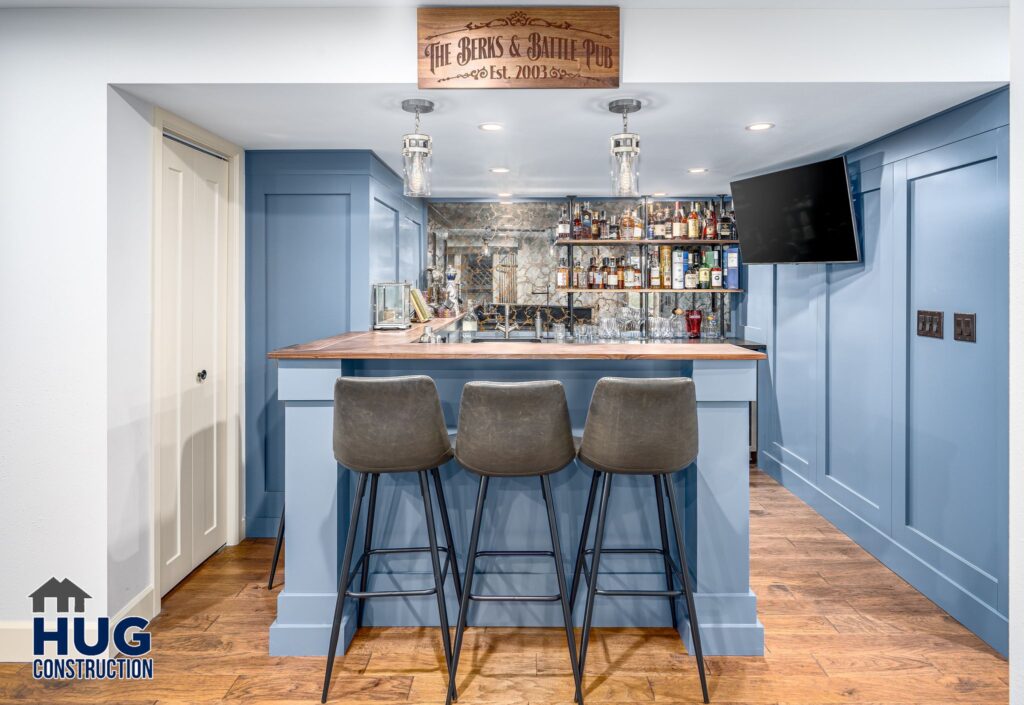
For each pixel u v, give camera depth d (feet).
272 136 10.73
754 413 17.03
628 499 8.82
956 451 9.09
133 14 8.00
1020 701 4.24
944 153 9.23
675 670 7.84
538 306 18.21
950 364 9.19
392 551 8.32
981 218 8.53
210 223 10.87
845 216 11.50
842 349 12.42
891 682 7.61
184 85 8.12
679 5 7.95
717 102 8.87
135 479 8.68
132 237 8.52
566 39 8.04
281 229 11.86
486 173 14.06
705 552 8.28
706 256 17.62
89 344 8.02
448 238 18.12
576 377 8.75
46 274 7.99
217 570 10.69
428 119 9.64
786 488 15.10
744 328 17.87
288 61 8.07
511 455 7.16
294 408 8.32
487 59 8.05
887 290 10.73
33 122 7.98
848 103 8.88
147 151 8.82
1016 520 4.28
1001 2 7.81
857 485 11.87
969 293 8.77
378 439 7.23
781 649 8.32
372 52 8.07
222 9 8.03
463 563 8.86
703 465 8.24
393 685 7.57
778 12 8.05
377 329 12.14
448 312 16.72
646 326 18.24
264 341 11.97
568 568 8.81
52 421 8.06
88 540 8.11
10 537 8.13
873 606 9.45
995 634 8.27
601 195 17.28
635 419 7.11
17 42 7.94
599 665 7.95
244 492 12.12
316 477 8.35
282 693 7.41
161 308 9.24
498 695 7.38
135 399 8.64
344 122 9.84
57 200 7.97
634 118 9.64
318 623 8.29
